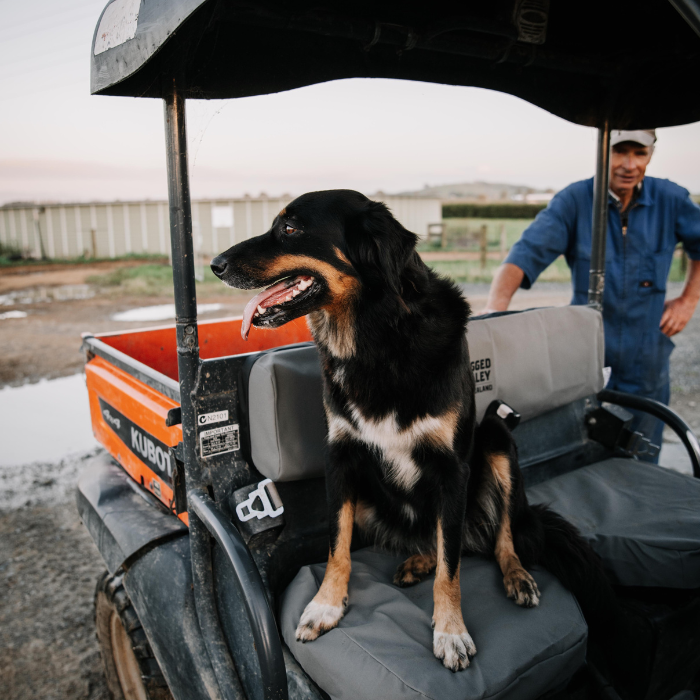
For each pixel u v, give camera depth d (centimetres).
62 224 1494
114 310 1054
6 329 928
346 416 164
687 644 175
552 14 190
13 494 412
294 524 175
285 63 169
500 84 215
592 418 244
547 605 154
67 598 296
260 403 160
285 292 177
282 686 128
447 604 147
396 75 191
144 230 1511
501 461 184
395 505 180
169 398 188
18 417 571
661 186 318
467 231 1830
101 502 209
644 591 180
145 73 142
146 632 177
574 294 337
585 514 201
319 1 154
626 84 229
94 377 243
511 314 219
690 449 220
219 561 161
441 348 163
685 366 770
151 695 188
